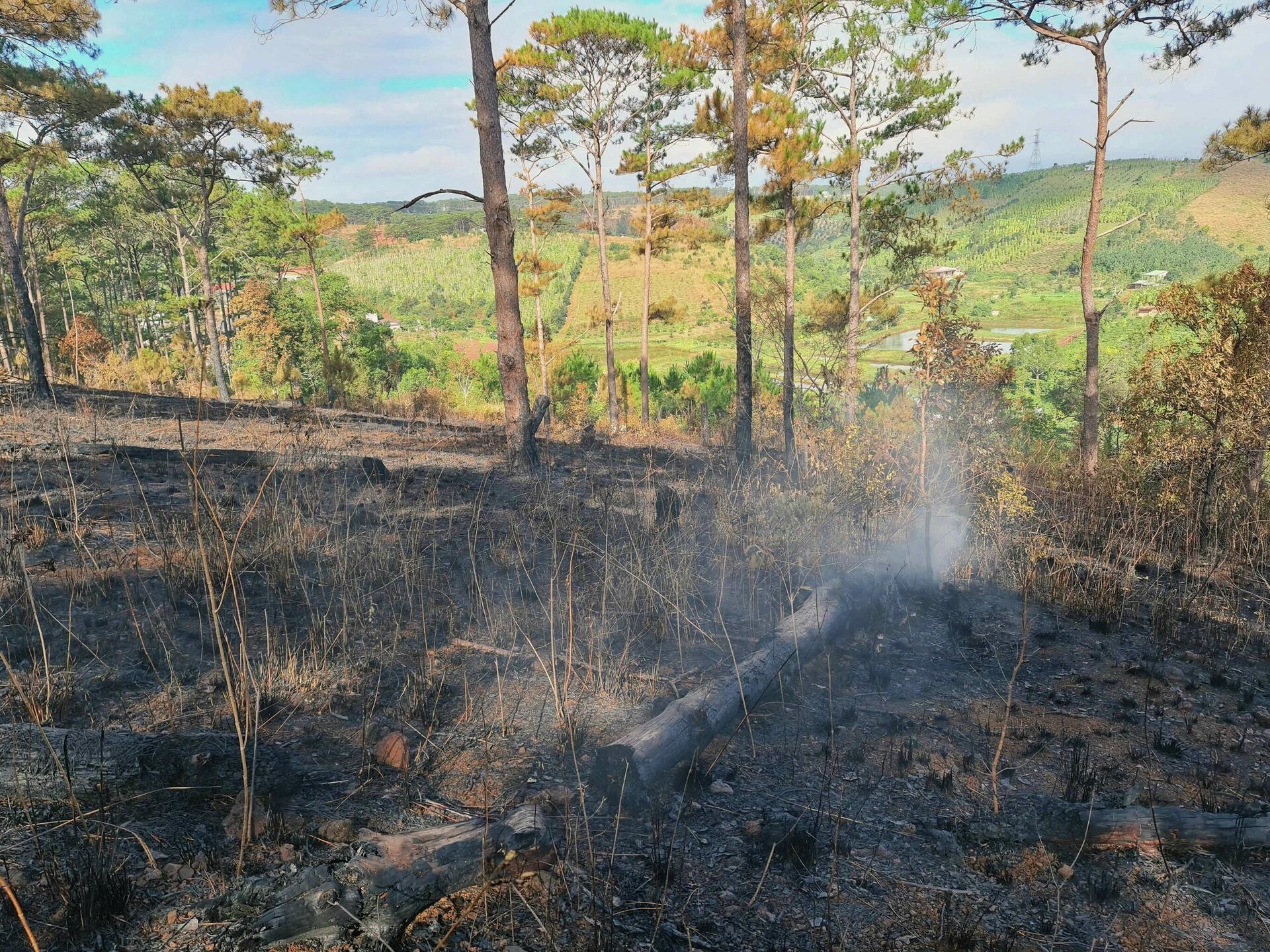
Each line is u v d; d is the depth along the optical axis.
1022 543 7.89
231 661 3.86
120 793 2.87
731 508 7.89
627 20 20.66
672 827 3.25
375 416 16.86
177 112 23.66
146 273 51.25
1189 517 9.23
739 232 11.31
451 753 3.63
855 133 18.75
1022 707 4.71
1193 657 5.66
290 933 2.29
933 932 2.77
